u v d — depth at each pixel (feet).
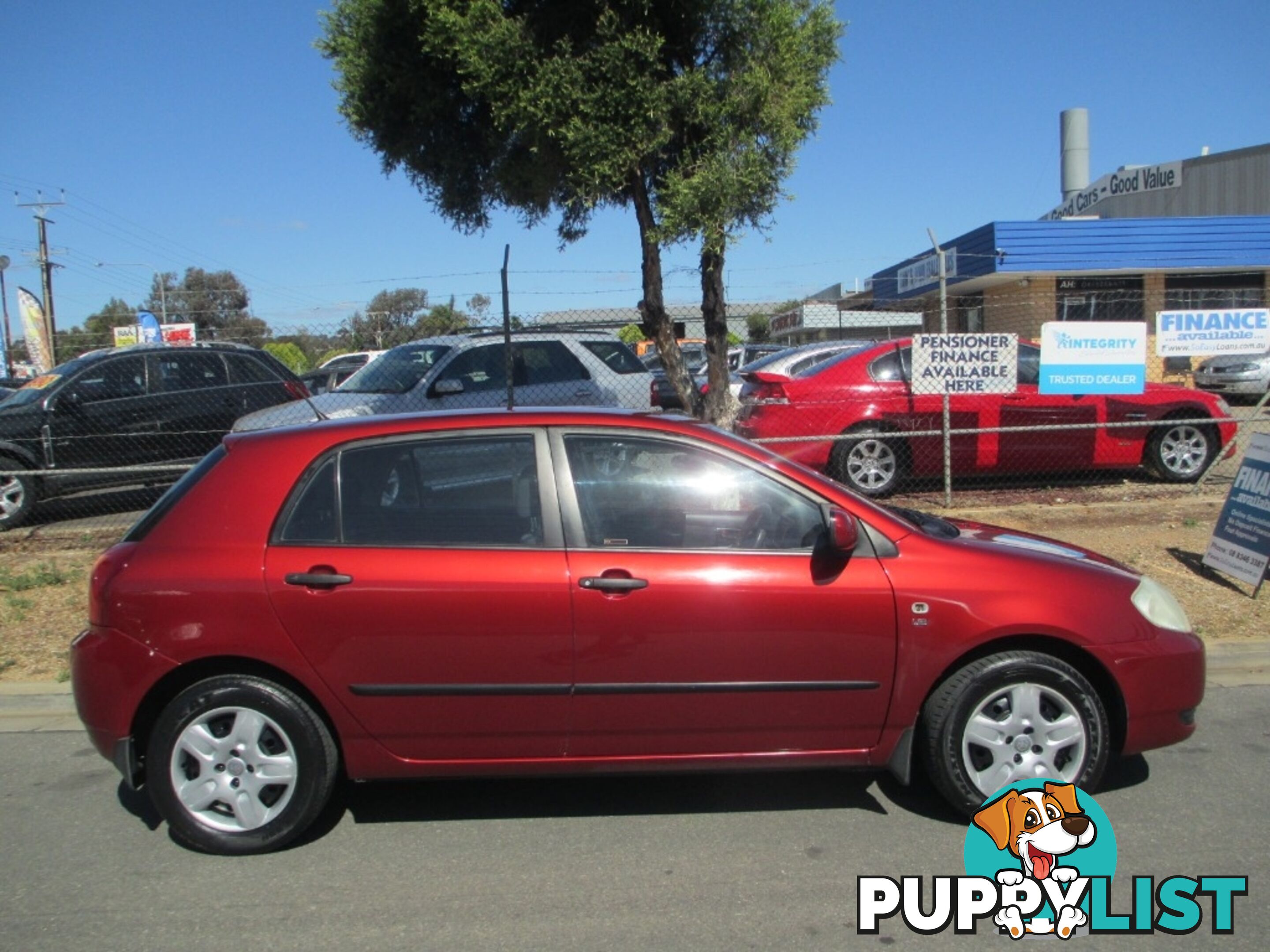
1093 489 34.63
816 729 13.92
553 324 38.55
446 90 27.02
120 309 147.64
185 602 13.42
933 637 13.73
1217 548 25.71
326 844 14.16
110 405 35.81
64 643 23.02
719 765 13.94
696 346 85.25
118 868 13.67
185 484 14.35
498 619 13.43
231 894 12.89
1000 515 31.37
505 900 12.63
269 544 13.69
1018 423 33.76
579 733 13.74
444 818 14.88
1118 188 104.32
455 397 34.01
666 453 14.24
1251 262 78.02
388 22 25.84
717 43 25.11
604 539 13.82
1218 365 62.28
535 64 23.68
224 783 13.67
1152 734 14.28
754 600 13.56
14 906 12.73
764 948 11.53
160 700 13.87
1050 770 13.80
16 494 33.68
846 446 33.24
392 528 13.83
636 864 13.43
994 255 76.48
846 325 97.76
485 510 13.94
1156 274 80.23
